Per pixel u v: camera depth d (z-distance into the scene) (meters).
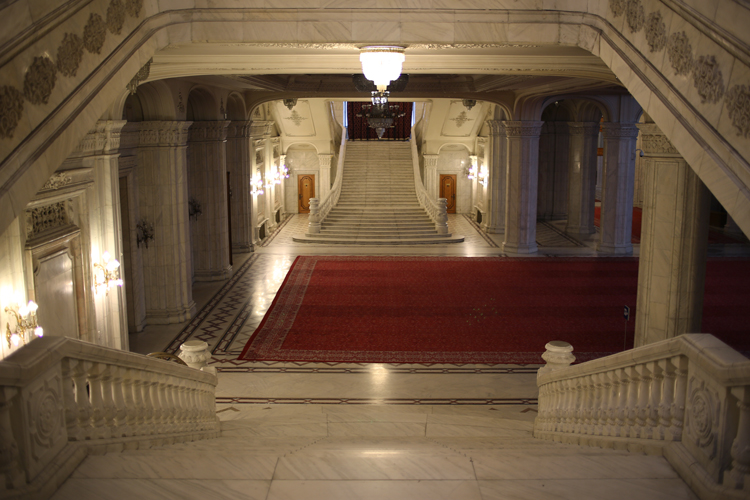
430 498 3.43
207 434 6.21
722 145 3.80
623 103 19.42
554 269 18.34
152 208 13.30
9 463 3.17
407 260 19.52
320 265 18.84
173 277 13.62
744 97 3.59
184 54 9.01
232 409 9.42
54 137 4.02
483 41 5.69
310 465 3.83
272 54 9.12
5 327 7.20
